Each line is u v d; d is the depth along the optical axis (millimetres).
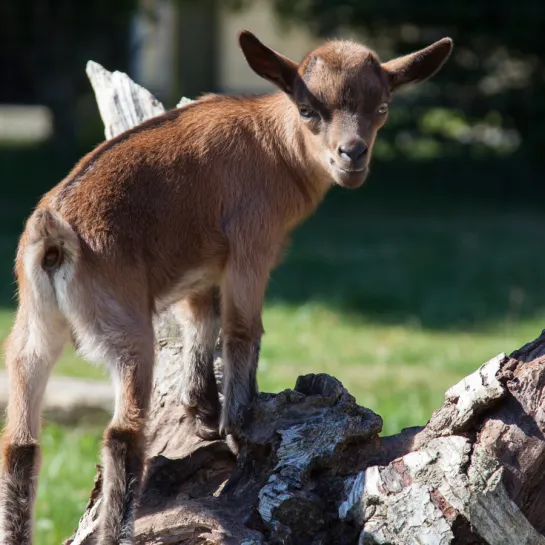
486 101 38188
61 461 15102
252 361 9688
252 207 9844
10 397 9023
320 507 8219
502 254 29438
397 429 15539
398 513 7836
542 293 25703
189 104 10273
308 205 10461
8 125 55344
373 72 9930
